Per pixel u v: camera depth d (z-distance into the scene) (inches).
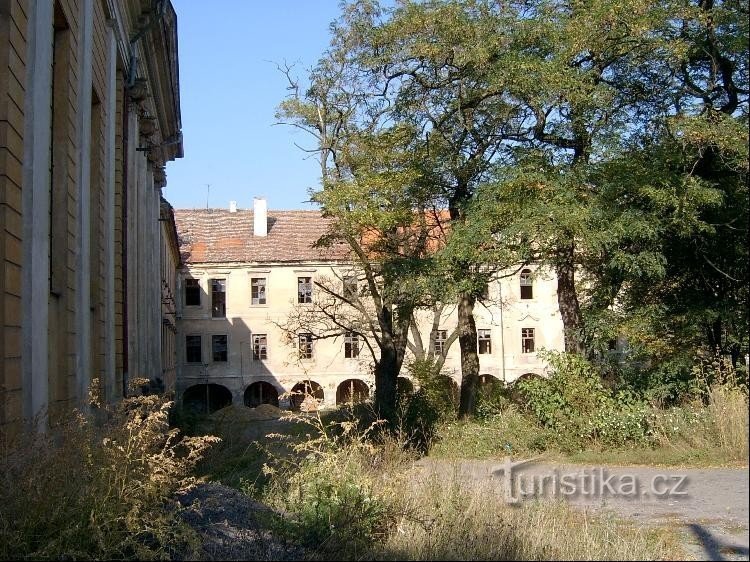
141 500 256.1
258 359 2149.4
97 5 562.6
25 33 358.9
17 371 340.5
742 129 622.8
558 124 691.4
